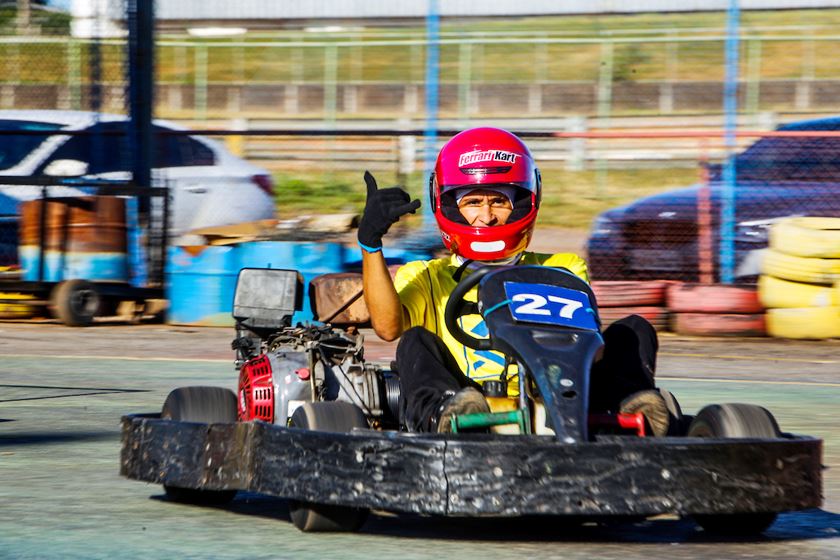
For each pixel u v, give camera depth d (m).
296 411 14.20
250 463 13.55
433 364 14.25
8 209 45.72
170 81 91.44
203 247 41.38
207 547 13.37
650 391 13.59
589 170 70.00
